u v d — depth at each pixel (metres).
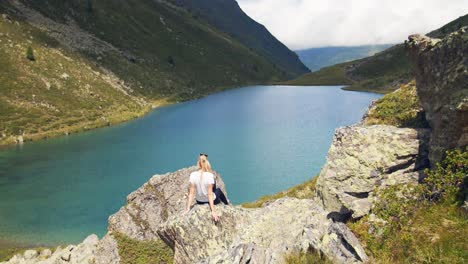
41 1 172.50
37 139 88.19
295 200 15.15
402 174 15.16
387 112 21.58
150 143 81.12
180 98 162.75
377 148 16.03
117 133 94.31
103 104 119.75
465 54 13.59
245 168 58.84
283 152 67.75
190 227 13.24
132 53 187.88
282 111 117.56
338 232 12.30
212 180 13.45
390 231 12.04
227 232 13.34
